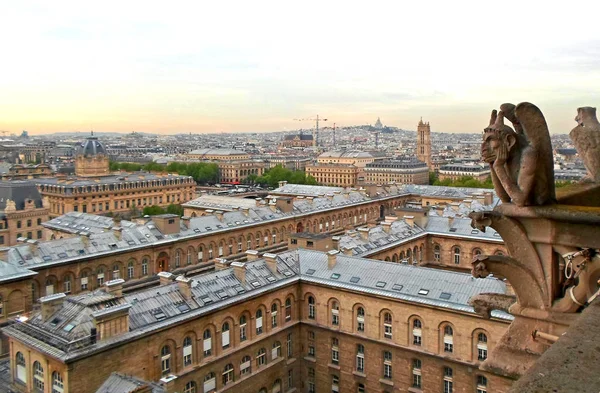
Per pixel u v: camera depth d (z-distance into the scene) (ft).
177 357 266.98
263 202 638.12
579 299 53.11
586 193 61.21
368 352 310.04
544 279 55.67
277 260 349.61
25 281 361.30
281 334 325.83
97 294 264.52
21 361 248.73
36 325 249.75
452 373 280.31
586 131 67.41
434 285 297.74
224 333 292.81
